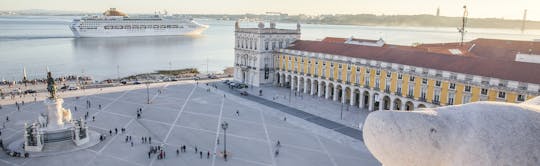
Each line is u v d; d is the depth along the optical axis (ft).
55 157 194.18
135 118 268.62
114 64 598.34
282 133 242.37
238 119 272.51
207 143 220.84
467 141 35.12
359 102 311.06
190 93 357.82
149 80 428.56
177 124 256.52
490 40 361.10
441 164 36.42
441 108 39.88
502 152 33.17
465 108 37.93
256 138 231.50
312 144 222.89
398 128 37.27
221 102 324.19
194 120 266.98
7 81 410.93
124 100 323.57
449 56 262.47
